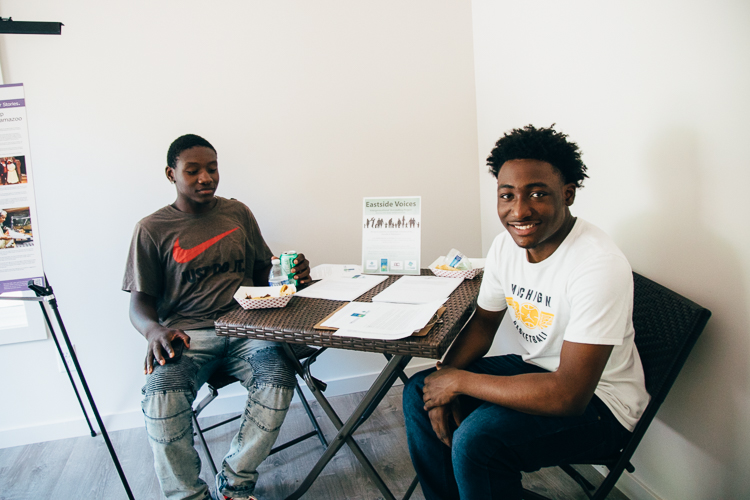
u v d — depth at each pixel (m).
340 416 2.16
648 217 1.31
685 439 1.28
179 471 1.43
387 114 2.27
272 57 2.12
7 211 1.40
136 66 2.01
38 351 2.05
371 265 1.83
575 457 1.09
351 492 1.65
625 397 1.14
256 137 2.15
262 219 2.20
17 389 2.05
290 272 1.75
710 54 1.07
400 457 1.83
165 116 2.05
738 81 1.01
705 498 1.24
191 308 1.77
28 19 1.91
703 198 1.13
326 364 2.35
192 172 1.71
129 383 2.15
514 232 1.12
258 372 1.56
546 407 1.02
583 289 1.03
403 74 2.26
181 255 1.74
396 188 2.31
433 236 2.38
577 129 1.59
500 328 2.32
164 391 1.43
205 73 2.07
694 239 1.17
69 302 2.05
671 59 1.17
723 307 1.12
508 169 1.10
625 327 1.03
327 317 1.31
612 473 1.13
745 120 1.01
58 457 1.95
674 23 1.15
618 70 1.36
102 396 2.13
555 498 1.53
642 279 1.28
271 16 2.11
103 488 1.73
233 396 2.27
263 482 1.73
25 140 1.40
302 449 1.93
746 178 1.02
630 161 1.36
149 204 2.08
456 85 2.33
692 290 1.20
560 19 1.62
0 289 1.40
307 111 2.18
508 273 1.28
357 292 1.55
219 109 2.10
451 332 1.18
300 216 2.24
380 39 2.22
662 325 1.16
